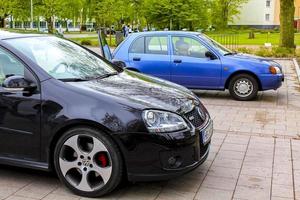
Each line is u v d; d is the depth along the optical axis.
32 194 4.70
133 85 5.09
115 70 5.81
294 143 6.78
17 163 4.84
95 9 47.16
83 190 4.62
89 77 5.15
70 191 4.75
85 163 4.59
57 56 5.36
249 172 5.43
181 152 4.50
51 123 4.59
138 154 4.41
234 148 6.44
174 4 40.28
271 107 9.76
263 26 85.31
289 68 17.48
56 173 4.88
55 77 4.82
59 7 43.12
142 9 41.84
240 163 5.76
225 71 10.50
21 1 42.31
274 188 4.95
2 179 5.09
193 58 10.67
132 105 4.48
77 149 4.58
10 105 4.75
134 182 4.86
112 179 4.51
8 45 5.00
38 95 4.67
